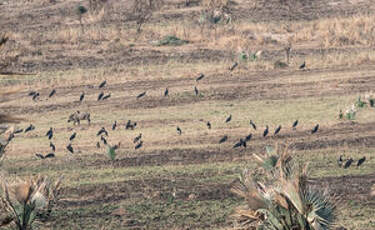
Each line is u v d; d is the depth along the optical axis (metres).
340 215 41.81
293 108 81.94
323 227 26.66
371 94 85.19
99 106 87.69
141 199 48.00
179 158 60.56
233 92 92.50
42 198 28.45
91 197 48.91
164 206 46.06
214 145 65.19
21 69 109.88
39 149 66.25
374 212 42.75
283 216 26.86
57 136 72.44
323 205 26.86
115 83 101.50
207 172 55.06
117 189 50.84
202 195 48.22
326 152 60.84
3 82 100.38
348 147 62.59
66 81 102.38
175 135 70.19
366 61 111.38
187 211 44.75
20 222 28.08
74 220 43.31
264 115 78.62
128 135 71.38
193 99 89.50
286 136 67.88
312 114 78.06
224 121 76.19
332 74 102.38
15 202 28.03
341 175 52.72
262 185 28.67
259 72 105.44
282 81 98.62
